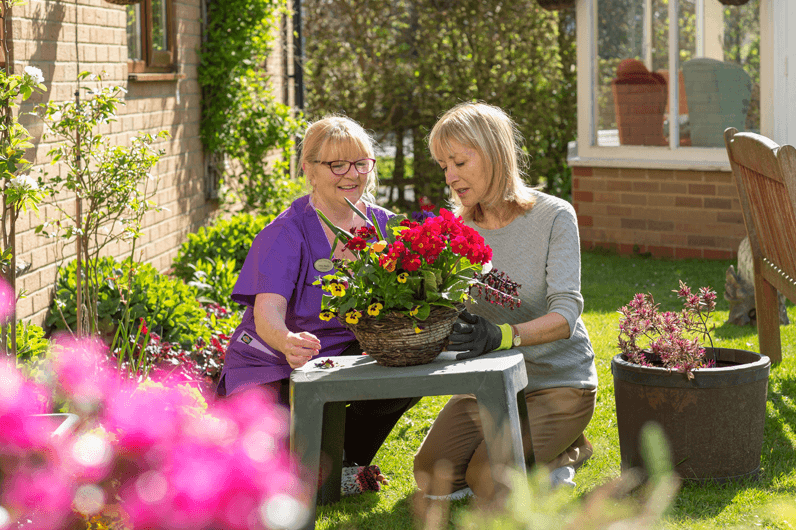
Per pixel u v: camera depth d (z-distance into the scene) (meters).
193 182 6.88
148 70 6.05
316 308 2.97
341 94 11.30
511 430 2.27
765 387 2.91
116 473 2.16
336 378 2.30
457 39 10.91
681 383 2.80
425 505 2.87
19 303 4.05
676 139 8.26
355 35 11.31
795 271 3.83
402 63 11.33
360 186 3.01
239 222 6.13
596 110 8.78
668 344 2.89
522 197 2.92
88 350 3.58
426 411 3.96
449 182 2.93
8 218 3.95
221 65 6.93
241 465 2.30
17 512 1.90
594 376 3.02
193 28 6.82
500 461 2.27
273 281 2.84
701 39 8.02
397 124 11.41
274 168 7.66
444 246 2.30
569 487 2.86
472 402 2.90
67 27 4.66
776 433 3.40
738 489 2.81
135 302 4.39
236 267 5.70
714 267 7.66
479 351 2.48
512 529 2.21
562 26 10.74
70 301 4.36
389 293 2.29
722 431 2.82
